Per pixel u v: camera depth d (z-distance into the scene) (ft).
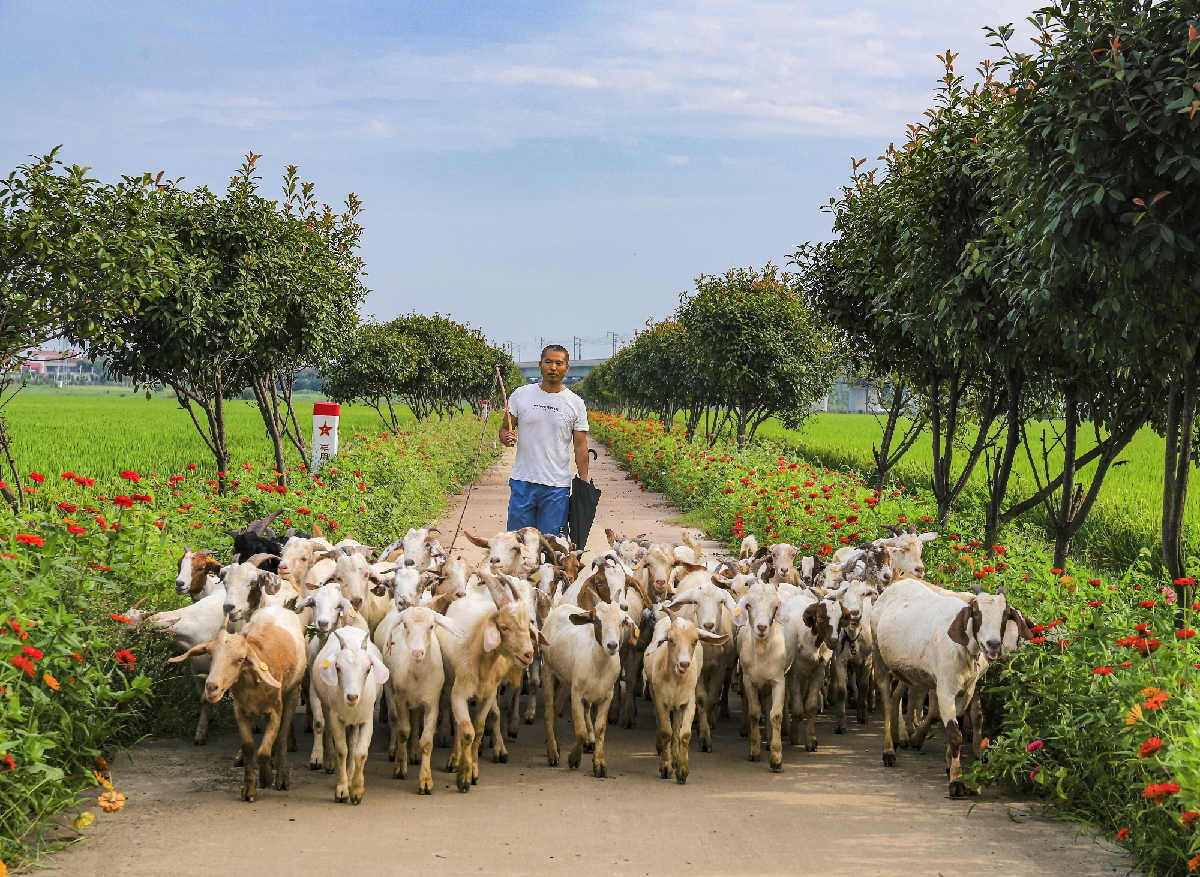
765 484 67.82
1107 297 25.40
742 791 24.88
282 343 58.49
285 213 58.85
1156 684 22.34
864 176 49.08
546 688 27.76
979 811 23.34
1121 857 20.44
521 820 22.34
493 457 134.51
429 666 24.66
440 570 30.30
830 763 27.76
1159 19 23.57
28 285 35.83
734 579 31.58
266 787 24.23
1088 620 27.81
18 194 35.35
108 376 49.93
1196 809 18.04
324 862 19.52
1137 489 78.33
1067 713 23.81
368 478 65.00
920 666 26.89
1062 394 40.81
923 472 97.81
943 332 37.86
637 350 164.14
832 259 49.90
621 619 25.98
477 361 185.06
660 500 90.94
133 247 37.93
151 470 84.38
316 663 24.11
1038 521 63.41
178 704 28.71
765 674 27.37
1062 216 24.17
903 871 19.61
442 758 27.73
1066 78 24.45
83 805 22.20
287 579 30.58
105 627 28.09
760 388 94.38
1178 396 29.66
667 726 26.58
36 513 31.55
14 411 214.28
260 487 46.26
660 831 21.74
